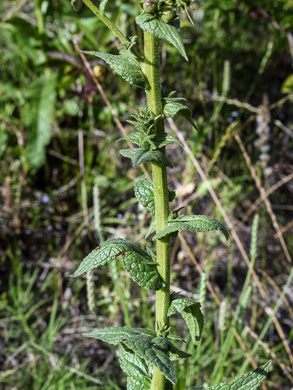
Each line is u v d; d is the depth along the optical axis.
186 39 4.14
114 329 1.49
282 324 3.37
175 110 1.32
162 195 1.42
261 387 2.87
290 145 4.28
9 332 3.04
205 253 3.40
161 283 1.45
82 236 3.53
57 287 3.32
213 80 4.41
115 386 2.78
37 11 3.77
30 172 3.76
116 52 3.71
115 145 3.87
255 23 4.24
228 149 4.12
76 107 3.87
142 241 3.24
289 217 4.04
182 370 2.35
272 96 4.50
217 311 3.10
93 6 1.30
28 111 3.49
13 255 3.50
